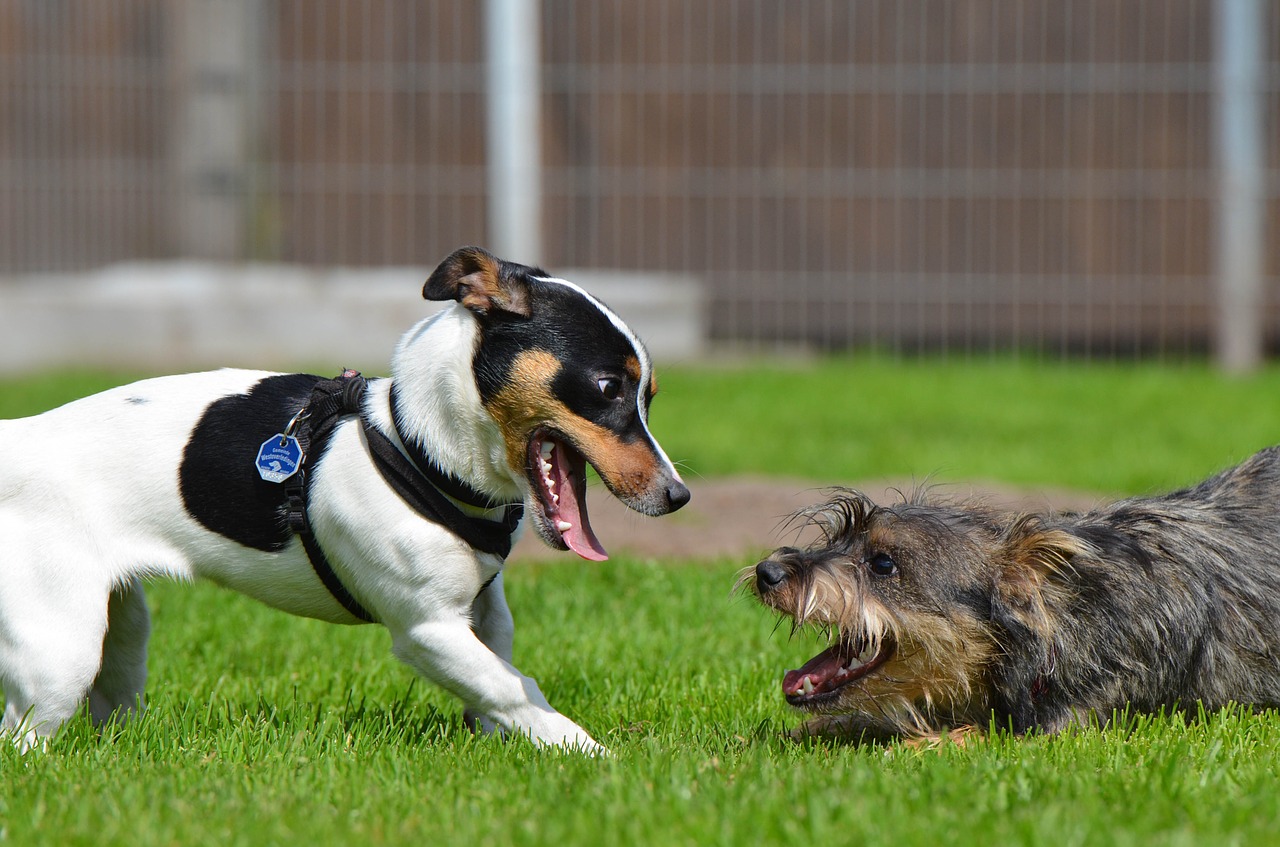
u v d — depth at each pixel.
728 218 22.38
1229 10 20.70
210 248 22.38
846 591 6.61
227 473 6.38
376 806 5.48
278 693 7.62
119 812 5.41
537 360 6.17
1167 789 5.46
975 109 21.62
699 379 20.16
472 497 6.29
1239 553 7.03
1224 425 16.64
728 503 12.91
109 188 21.86
